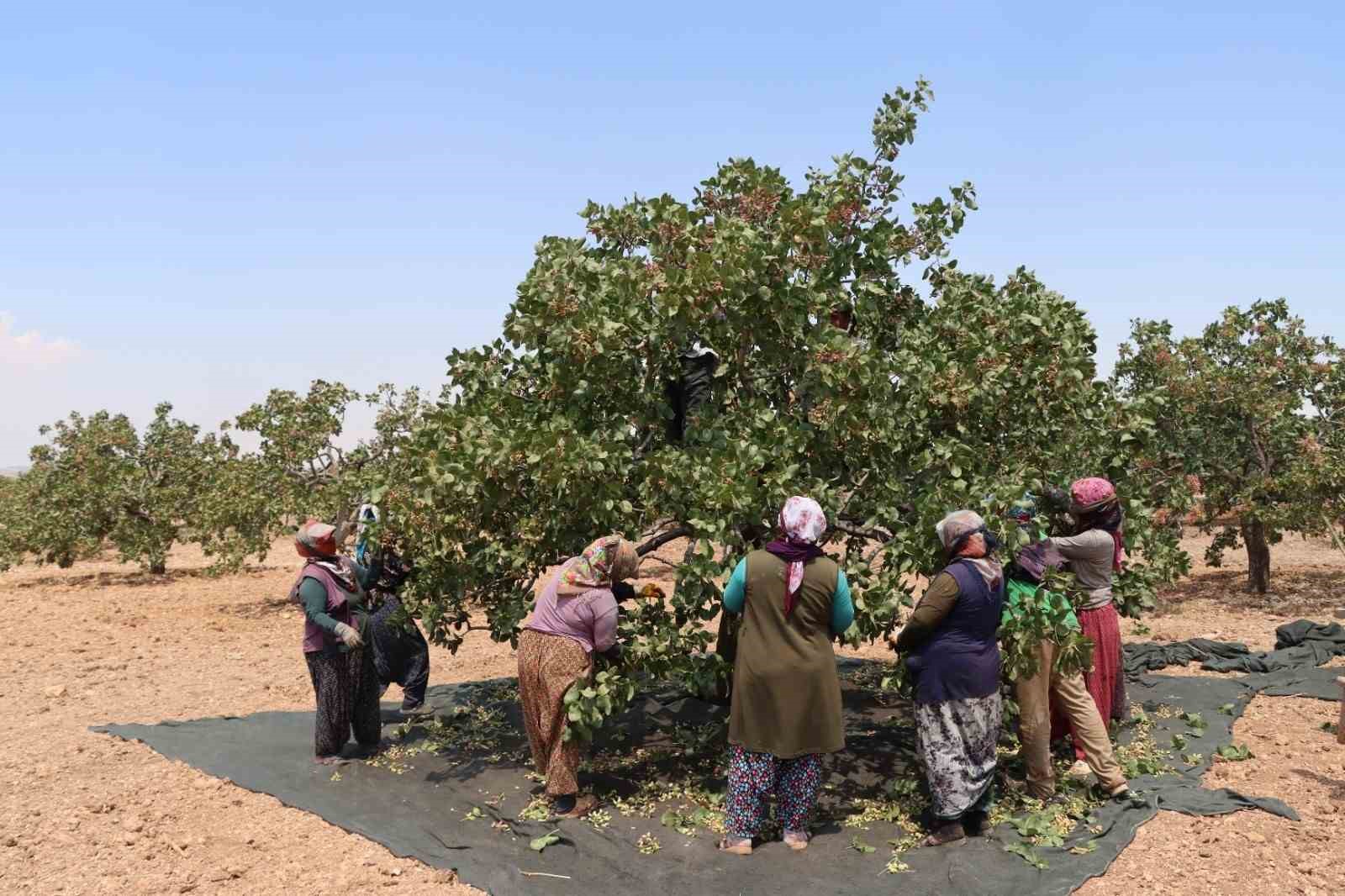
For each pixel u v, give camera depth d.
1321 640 8.91
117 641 11.27
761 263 5.40
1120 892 4.19
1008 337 6.12
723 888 4.28
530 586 6.16
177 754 6.37
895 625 5.35
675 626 5.43
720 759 5.92
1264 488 12.11
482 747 6.36
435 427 5.77
